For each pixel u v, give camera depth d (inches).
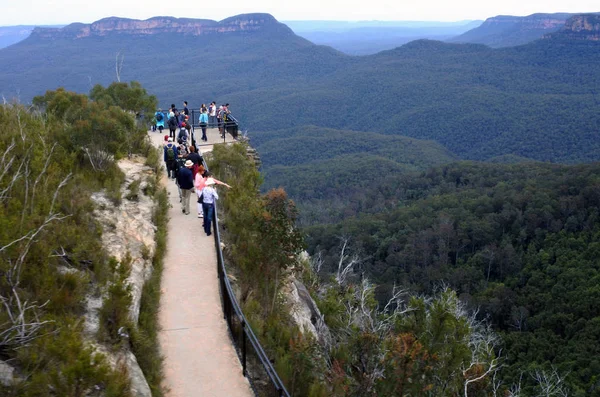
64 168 455.8
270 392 316.5
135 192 509.4
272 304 425.7
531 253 2502.5
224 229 539.2
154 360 293.4
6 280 250.1
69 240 331.0
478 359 521.0
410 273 2464.3
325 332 513.3
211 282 410.0
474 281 2383.1
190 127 936.3
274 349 371.6
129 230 425.1
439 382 380.8
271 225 429.4
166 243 478.0
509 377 1336.1
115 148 522.3
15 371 213.5
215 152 762.2
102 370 214.7
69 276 290.2
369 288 650.8
